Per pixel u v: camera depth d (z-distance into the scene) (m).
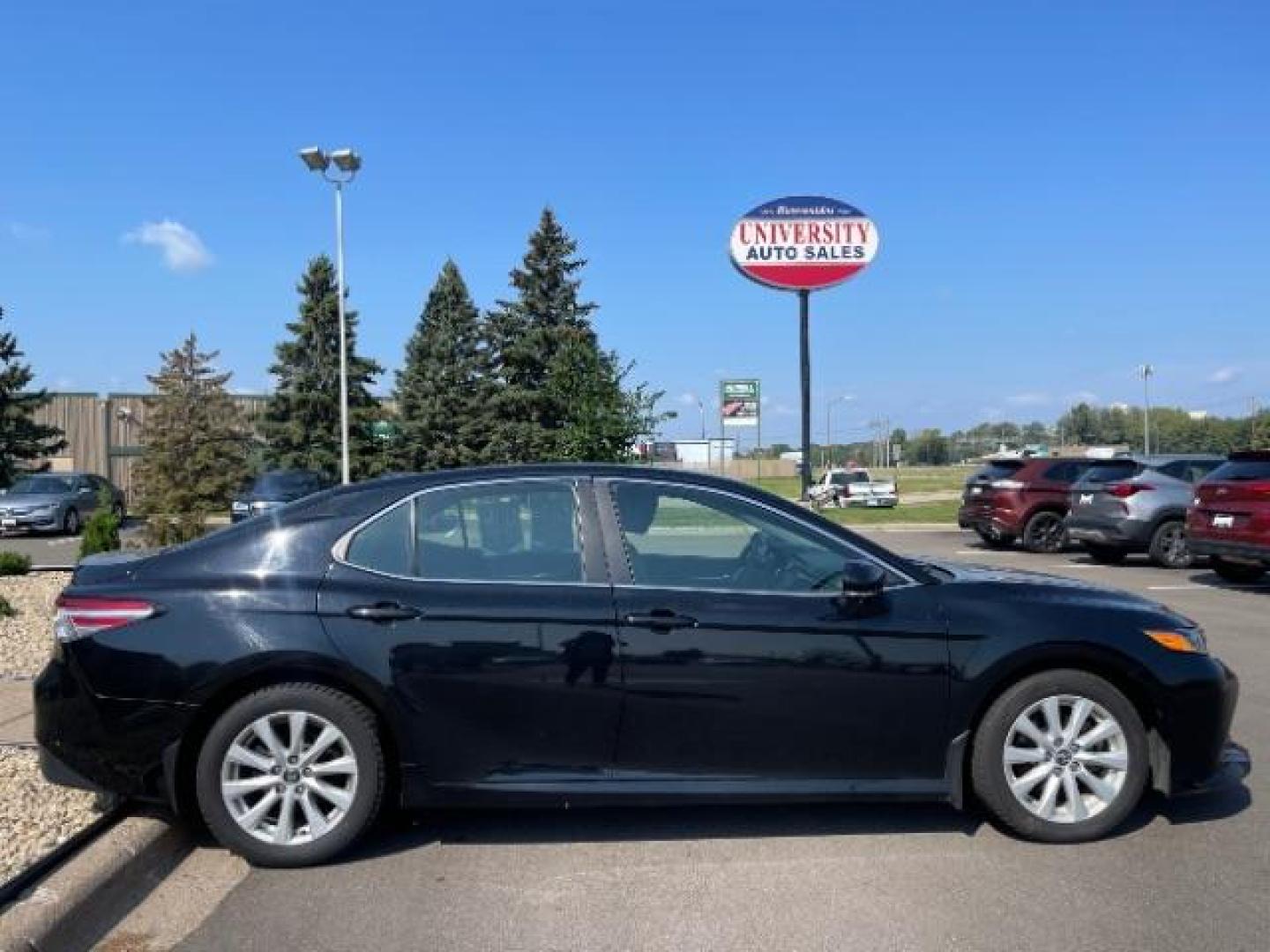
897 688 4.81
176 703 4.60
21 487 29.16
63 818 4.94
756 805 5.48
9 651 8.97
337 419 45.22
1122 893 4.35
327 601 4.71
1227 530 13.57
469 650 4.70
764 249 30.39
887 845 4.90
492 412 48.47
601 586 4.84
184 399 25.61
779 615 4.79
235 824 4.63
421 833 5.11
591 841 4.98
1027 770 4.90
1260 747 6.43
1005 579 5.22
